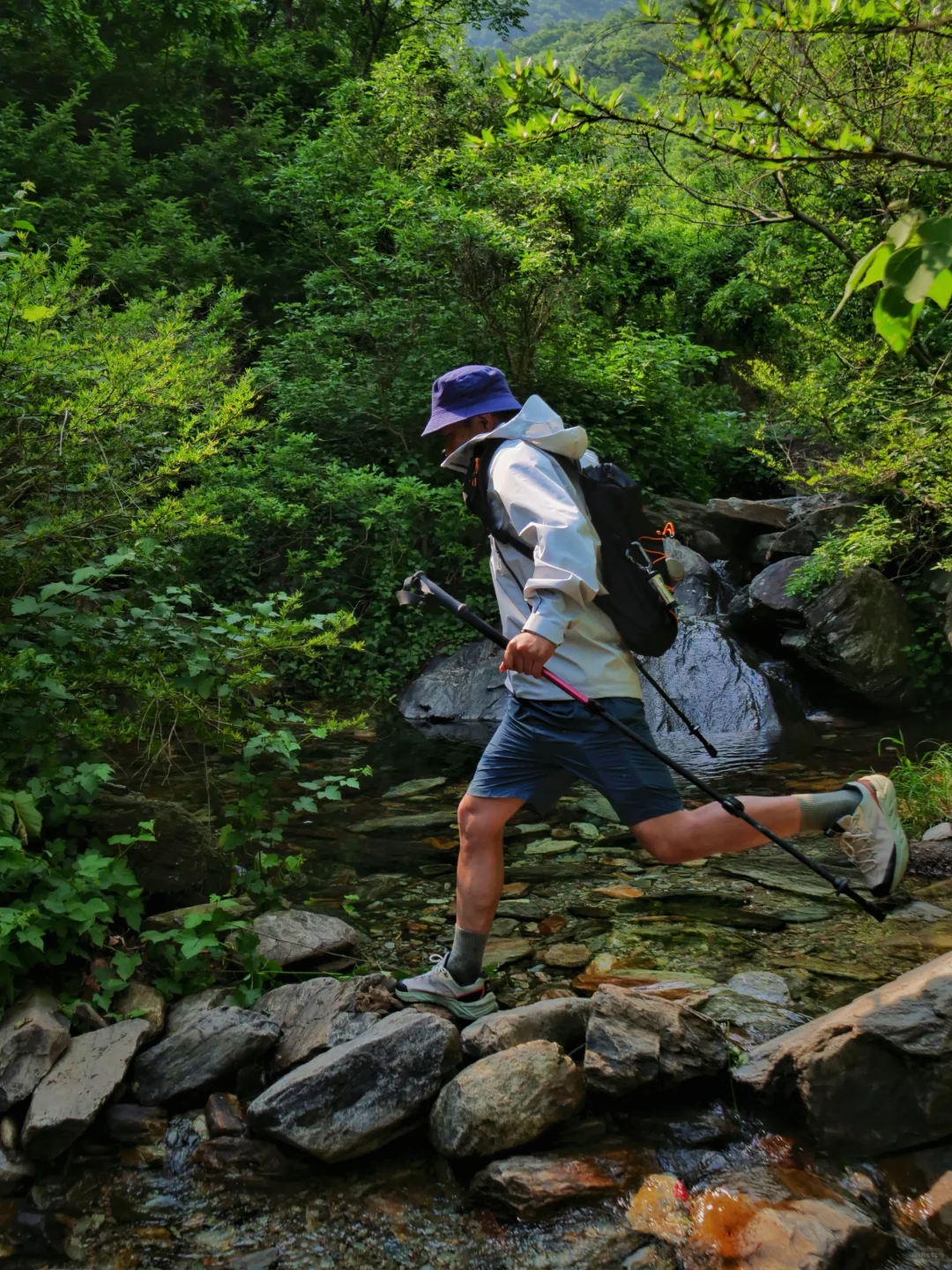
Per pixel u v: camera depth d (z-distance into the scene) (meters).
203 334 5.67
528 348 9.58
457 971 2.59
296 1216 2.00
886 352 7.08
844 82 4.15
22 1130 2.16
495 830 2.53
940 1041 2.16
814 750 6.33
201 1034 2.42
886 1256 1.87
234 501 7.90
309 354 9.62
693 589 8.99
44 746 3.04
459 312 9.40
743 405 16.33
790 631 7.80
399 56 12.00
